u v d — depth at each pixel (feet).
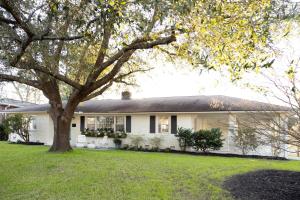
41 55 27.09
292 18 14.74
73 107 48.55
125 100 80.84
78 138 71.46
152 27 19.69
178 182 27.14
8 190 25.32
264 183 25.27
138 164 36.52
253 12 14.83
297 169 33.73
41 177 29.60
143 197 22.56
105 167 34.06
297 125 18.03
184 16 15.60
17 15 19.84
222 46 15.85
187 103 64.59
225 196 22.48
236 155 52.95
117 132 69.67
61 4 19.36
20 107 97.71
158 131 64.34
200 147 56.80
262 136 22.02
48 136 77.82
